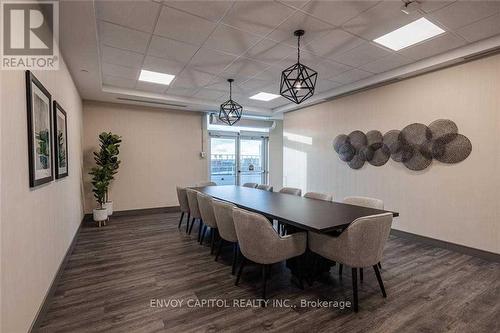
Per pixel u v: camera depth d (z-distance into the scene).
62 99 3.07
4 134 1.39
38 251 1.96
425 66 3.67
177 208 6.50
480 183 3.32
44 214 2.15
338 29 2.88
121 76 4.36
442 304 2.24
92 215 5.46
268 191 4.35
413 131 3.99
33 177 1.80
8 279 1.40
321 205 2.99
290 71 2.90
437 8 2.48
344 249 2.13
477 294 2.40
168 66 3.95
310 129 6.04
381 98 4.48
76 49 2.97
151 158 6.18
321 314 2.10
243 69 4.10
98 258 3.29
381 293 2.42
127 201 5.90
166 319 2.04
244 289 2.51
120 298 2.34
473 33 2.97
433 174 3.78
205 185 5.56
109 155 5.02
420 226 3.94
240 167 8.03
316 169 5.87
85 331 1.89
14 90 1.56
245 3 2.40
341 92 4.96
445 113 3.65
